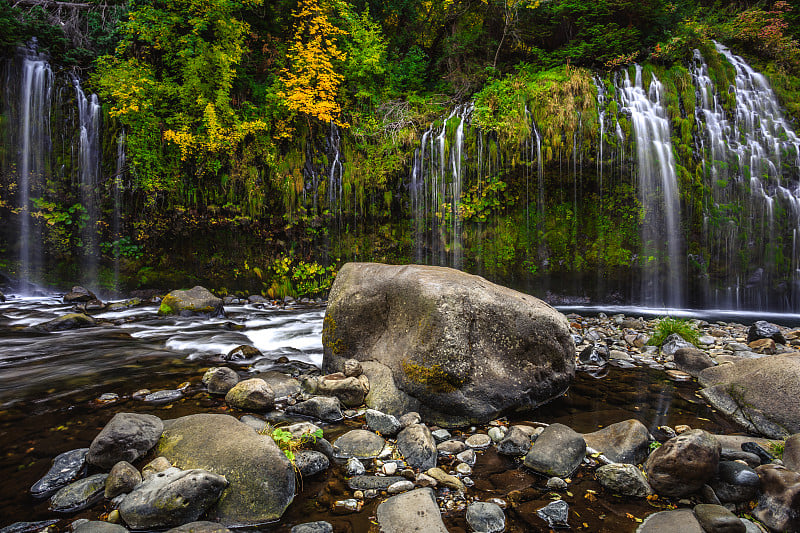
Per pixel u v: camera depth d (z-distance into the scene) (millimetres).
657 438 3242
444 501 2406
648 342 6082
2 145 9914
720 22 12445
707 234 9750
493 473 2734
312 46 10586
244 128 10188
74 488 2361
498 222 10578
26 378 4488
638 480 2461
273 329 7355
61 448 2941
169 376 4629
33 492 2396
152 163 10219
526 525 2199
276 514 2250
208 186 10516
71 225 10445
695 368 4805
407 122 11352
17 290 10133
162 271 10711
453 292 3586
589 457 2881
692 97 10125
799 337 6312
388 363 3816
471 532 2129
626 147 9867
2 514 2195
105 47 11719
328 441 3080
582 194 10141
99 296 10414
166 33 10008
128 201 10469
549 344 3951
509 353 3730
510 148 10156
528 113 10211
